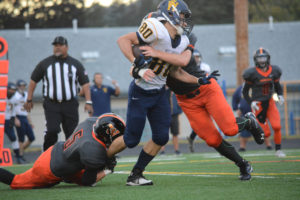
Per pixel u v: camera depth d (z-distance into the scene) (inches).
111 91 978.7
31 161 1019.3
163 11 375.2
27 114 1041.5
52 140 610.9
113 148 402.6
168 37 372.8
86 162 394.6
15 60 2188.7
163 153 972.6
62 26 3361.2
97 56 2244.1
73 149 397.1
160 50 376.5
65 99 610.2
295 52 2335.1
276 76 734.5
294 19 3203.7
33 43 2265.0
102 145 398.3
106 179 486.3
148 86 384.5
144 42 375.2
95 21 3567.9
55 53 613.9
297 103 1862.7
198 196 341.4
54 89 605.6
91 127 404.5
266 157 738.2
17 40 2267.5
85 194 367.6
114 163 419.5
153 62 376.8
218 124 433.4
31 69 2158.0
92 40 2310.5
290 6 3216.0
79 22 3427.7
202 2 3243.1
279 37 2384.4
